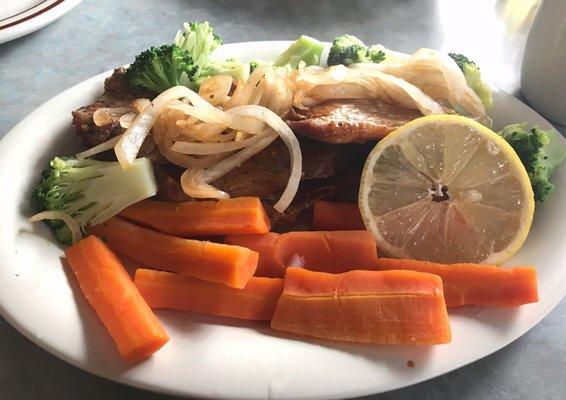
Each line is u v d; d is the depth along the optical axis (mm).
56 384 148
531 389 152
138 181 178
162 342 142
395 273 153
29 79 258
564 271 163
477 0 331
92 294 153
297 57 231
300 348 145
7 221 169
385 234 179
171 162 190
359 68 206
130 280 162
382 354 143
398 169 179
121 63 271
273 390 134
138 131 180
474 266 161
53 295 152
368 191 179
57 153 195
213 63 221
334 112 193
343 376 137
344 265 175
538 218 183
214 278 161
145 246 176
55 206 178
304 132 186
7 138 190
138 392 148
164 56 197
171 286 161
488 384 153
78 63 269
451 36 301
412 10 320
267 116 183
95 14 302
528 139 187
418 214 180
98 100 203
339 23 306
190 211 182
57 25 292
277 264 176
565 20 219
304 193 200
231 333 152
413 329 145
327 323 149
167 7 310
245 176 190
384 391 136
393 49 288
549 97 239
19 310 146
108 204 181
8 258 158
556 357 160
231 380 135
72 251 164
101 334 144
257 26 300
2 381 148
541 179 182
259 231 178
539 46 234
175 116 186
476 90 213
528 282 156
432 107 196
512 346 162
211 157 188
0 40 258
